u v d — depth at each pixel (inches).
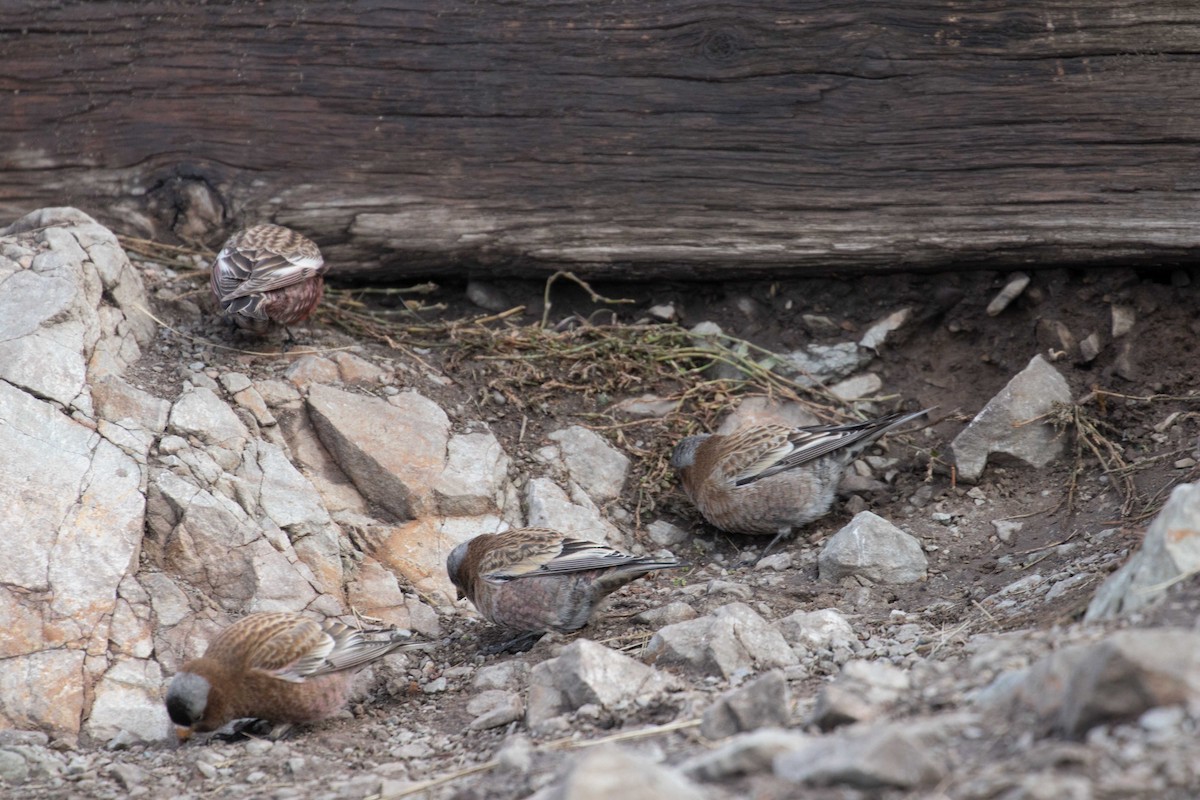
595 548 389.1
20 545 370.6
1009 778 207.9
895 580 407.2
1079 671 224.5
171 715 328.8
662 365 515.2
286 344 483.5
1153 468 423.5
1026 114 467.2
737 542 464.4
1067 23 460.1
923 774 215.8
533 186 506.6
